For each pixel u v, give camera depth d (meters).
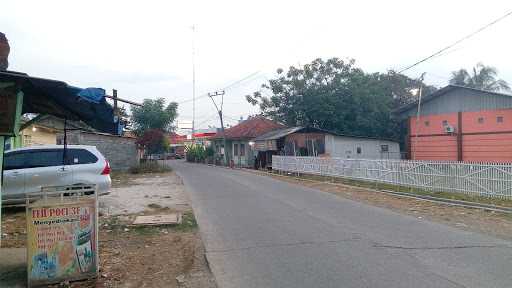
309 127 31.08
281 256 6.82
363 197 14.34
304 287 5.35
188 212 11.45
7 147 16.19
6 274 5.99
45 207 5.57
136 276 6.04
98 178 12.20
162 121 41.28
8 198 11.30
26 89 6.95
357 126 36.50
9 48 6.93
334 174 21.66
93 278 5.83
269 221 9.89
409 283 5.37
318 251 7.05
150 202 13.38
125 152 31.94
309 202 13.13
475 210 11.39
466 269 5.92
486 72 41.19
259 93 41.06
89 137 26.67
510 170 12.46
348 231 8.64
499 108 22.88
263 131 42.94
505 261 6.30
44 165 11.77
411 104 26.77
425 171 15.61
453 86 24.41
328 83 37.31
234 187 17.95
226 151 44.25
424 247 7.21
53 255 5.61
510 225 9.23
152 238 8.44
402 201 13.28
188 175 26.17
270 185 18.86
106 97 7.52
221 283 5.63
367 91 35.88
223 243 7.85
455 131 24.56
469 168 13.88
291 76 38.69
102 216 10.80
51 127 21.19
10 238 8.39
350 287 5.29
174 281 5.82
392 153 32.81
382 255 6.72
